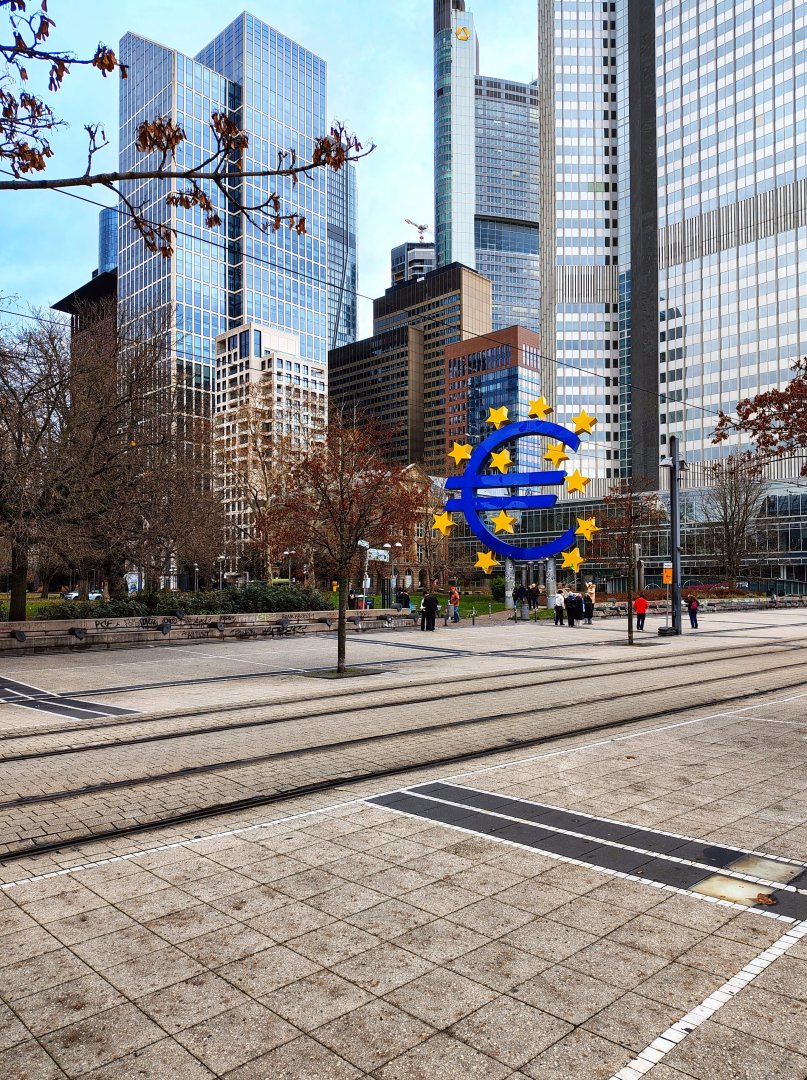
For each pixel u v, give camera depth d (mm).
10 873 5707
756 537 64875
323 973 4121
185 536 30906
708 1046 3432
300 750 9641
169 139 4762
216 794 7703
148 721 11891
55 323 27109
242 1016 3723
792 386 11852
